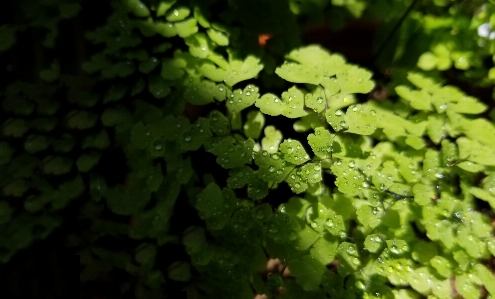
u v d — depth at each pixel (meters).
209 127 0.31
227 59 0.33
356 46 0.36
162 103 0.33
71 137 0.33
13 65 0.34
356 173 0.31
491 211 0.34
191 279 0.32
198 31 0.33
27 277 0.34
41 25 0.33
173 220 0.33
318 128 0.31
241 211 0.31
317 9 0.34
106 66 0.33
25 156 0.34
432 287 0.30
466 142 0.31
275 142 0.33
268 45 0.34
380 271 0.30
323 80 0.32
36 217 0.33
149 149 0.31
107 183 0.34
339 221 0.31
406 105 0.33
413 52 0.34
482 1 0.33
